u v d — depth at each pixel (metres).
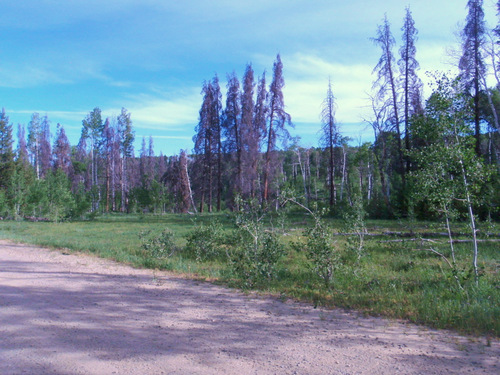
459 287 6.73
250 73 38.09
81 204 33.31
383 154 30.78
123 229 22.27
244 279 7.92
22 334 4.66
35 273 8.74
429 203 7.88
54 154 61.78
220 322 5.31
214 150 42.97
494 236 13.08
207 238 11.36
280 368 3.76
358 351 4.24
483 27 22.20
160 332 4.84
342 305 6.28
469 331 4.93
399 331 4.98
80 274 8.71
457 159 7.39
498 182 15.18
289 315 5.71
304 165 57.16
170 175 46.09
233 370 3.70
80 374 3.58
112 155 54.84
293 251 11.70
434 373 3.65
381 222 22.84
